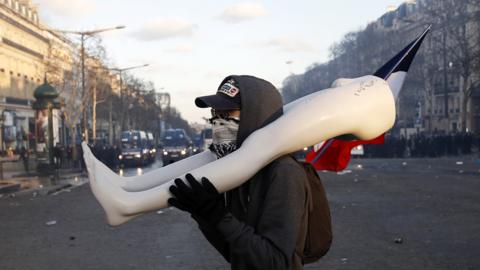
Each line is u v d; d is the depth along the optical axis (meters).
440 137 35.62
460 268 6.13
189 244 8.07
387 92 1.91
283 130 1.78
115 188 1.80
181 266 6.66
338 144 2.34
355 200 12.89
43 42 63.75
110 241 8.49
